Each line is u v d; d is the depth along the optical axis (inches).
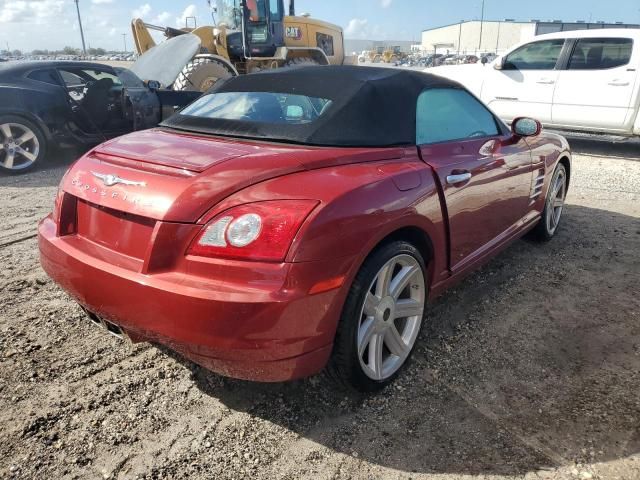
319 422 96.3
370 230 89.9
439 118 126.3
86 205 98.8
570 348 121.6
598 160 348.2
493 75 391.2
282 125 107.8
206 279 81.2
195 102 134.7
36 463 84.9
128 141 109.5
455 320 133.5
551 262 171.9
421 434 93.7
